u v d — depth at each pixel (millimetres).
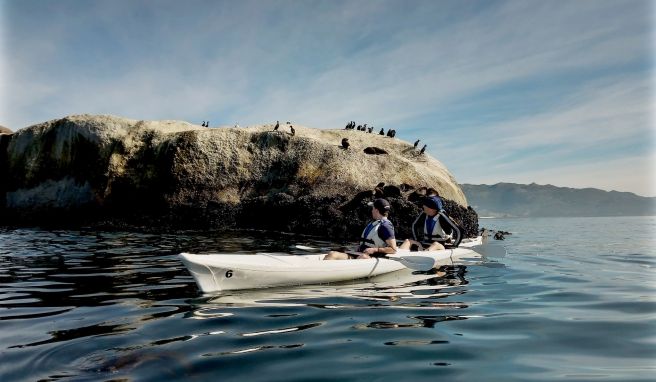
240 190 19797
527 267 7930
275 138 20969
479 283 6133
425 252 7570
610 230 28094
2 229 17578
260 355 3158
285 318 4152
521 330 3812
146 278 6359
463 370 2908
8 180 22750
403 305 4719
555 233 23375
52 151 22031
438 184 20000
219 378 2742
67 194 21203
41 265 7727
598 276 6930
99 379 2707
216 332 3699
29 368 2891
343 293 5316
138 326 3875
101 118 22234
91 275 6645
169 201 19484
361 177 18891
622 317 4254
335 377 2775
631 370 2900
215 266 5223
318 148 20219
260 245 11602
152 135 21703
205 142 20688
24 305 4707
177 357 3094
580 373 2854
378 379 2752
